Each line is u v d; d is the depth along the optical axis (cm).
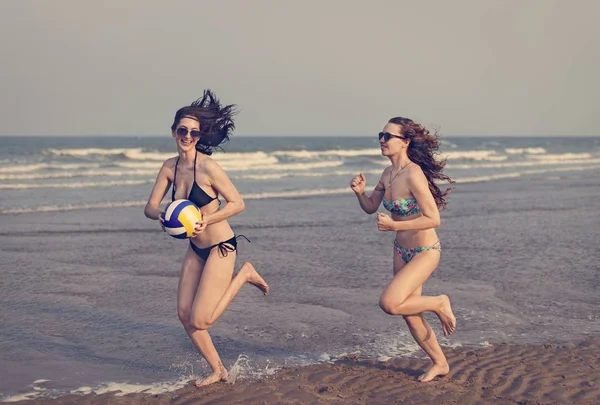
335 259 1047
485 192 2273
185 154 501
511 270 958
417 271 514
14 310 741
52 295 809
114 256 1070
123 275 927
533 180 2923
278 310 745
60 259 1038
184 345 627
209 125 505
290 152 4909
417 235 521
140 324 694
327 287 858
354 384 522
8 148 6134
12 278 898
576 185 2620
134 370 556
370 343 631
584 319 716
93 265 995
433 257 520
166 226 484
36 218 1509
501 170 3806
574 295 816
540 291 834
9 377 535
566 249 1134
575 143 10862
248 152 4953
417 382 527
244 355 594
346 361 580
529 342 634
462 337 648
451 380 531
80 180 2611
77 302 778
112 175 2905
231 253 505
